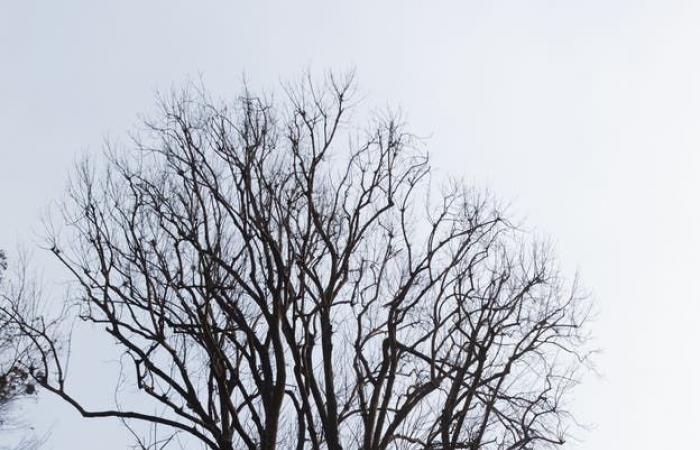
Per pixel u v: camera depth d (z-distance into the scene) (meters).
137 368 22.42
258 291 23.41
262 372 23.36
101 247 23.88
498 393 24.00
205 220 24.47
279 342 22.50
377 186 25.44
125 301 23.45
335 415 22.20
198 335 23.11
